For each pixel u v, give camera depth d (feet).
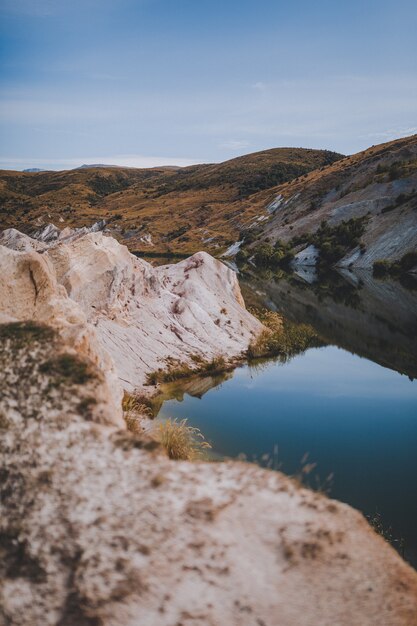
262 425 61.16
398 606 19.34
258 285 250.16
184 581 19.22
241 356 93.91
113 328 76.89
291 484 23.34
